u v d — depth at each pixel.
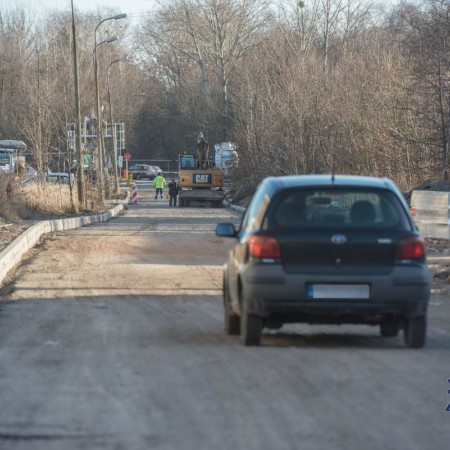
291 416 24.92
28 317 47.28
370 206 34.69
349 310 33.81
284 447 22.03
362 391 27.89
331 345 37.69
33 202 143.88
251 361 33.03
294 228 34.09
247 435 23.09
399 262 33.94
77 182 158.00
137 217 161.50
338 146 160.12
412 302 33.97
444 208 86.56
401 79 151.38
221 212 183.75
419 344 35.78
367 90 162.75
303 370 31.16
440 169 132.50
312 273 33.72
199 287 61.41
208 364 32.59
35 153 159.62
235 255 37.72
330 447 22.03
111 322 45.34
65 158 175.75
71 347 37.38
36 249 91.50
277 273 33.72
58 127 178.25
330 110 165.00
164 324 44.62
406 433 23.38
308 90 170.00
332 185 35.09
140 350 36.19
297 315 34.94
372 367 31.69
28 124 161.38
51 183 171.00
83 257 83.12
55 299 54.97
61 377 30.80
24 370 32.22
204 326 43.84
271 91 197.12
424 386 28.67
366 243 33.78
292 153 167.25
